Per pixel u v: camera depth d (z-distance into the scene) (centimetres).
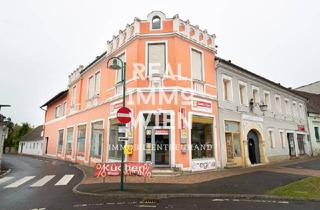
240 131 1756
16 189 959
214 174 1288
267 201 755
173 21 1439
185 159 1305
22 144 4750
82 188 930
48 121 3127
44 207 685
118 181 1098
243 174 1283
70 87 2431
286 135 2339
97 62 1886
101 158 1628
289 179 1120
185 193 838
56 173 1407
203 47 1583
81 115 2080
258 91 2052
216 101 1591
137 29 1443
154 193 832
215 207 681
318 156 2633
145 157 1290
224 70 1716
